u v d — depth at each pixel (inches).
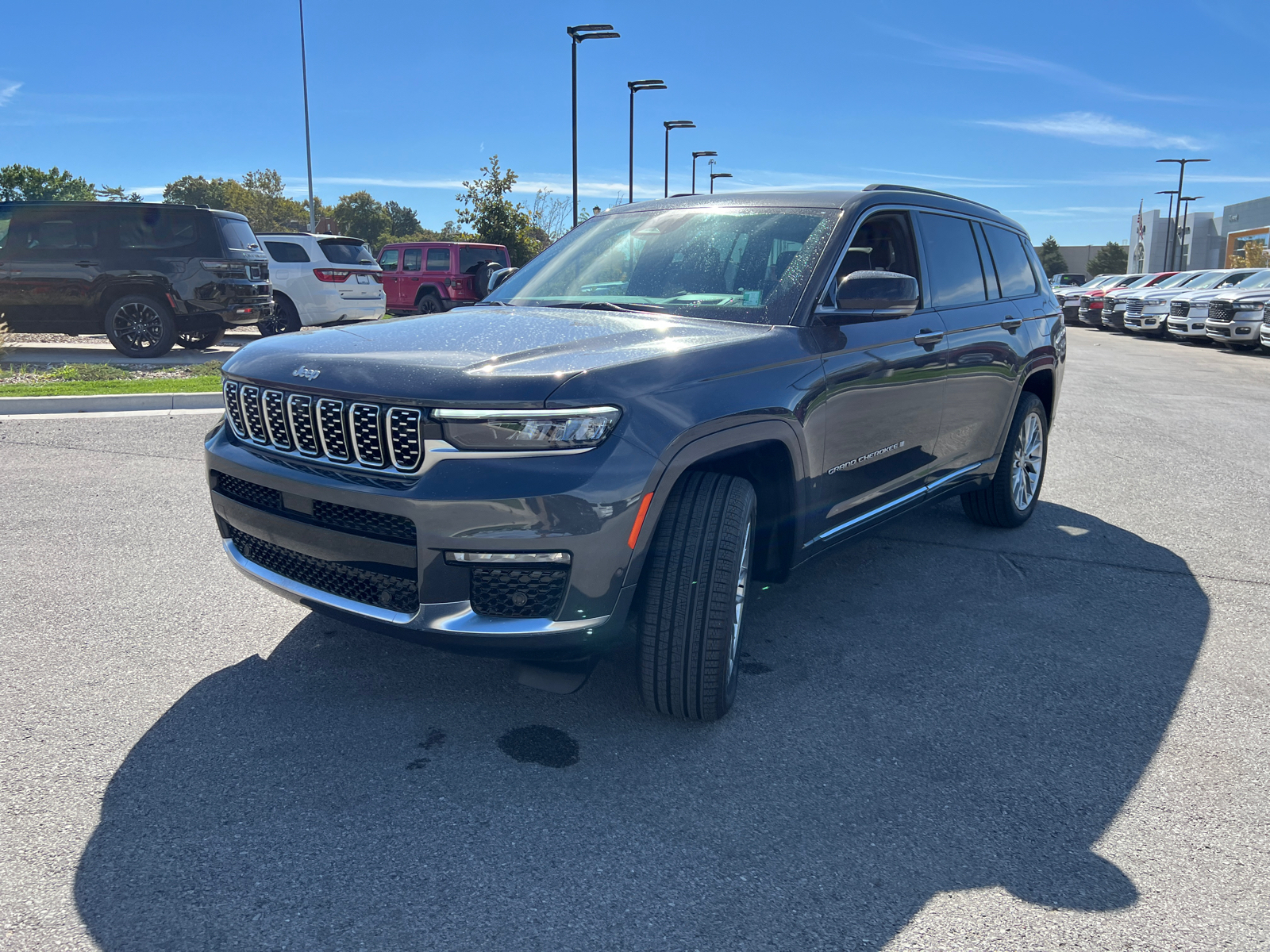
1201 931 84.9
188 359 491.8
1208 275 983.6
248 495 119.1
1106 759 115.1
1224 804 106.0
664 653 112.3
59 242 471.2
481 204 1109.1
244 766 106.9
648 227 160.2
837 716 124.0
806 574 182.7
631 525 102.5
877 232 157.8
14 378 404.8
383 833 95.2
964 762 113.3
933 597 171.2
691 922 83.8
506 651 102.7
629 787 105.3
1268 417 406.0
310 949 78.7
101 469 247.3
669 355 112.1
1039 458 221.0
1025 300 207.3
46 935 79.0
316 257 595.5
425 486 100.0
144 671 130.1
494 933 81.4
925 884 90.3
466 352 109.7
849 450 139.9
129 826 95.0
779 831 98.1
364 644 141.3
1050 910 87.1
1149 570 189.3
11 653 134.6
